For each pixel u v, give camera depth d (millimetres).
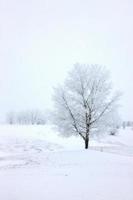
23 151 25703
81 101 20516
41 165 13641
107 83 20688
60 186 8469
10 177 10539
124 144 35469
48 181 9328
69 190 7887
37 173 11133
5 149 26297
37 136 35719
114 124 20766
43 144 30266
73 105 20469
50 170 11664
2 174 11477
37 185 8781
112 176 9672
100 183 8586
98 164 12656
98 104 20094
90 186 8242
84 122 20578
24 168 13102
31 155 19906
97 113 20422
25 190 8172
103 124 20188
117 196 6996
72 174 10398
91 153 17000
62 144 30859
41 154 19562
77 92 20734
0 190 8320
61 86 21062
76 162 13641
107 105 20219
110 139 39938
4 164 15867
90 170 11062
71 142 32938
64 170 11414
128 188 7840
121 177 9477
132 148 28703
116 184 8375
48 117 21766
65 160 14609
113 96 20281
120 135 46781
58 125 21016
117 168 11391
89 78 20609
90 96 20281
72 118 20438
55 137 35938
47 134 38312
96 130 20391
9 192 8023
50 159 15703
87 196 7105
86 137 20688
